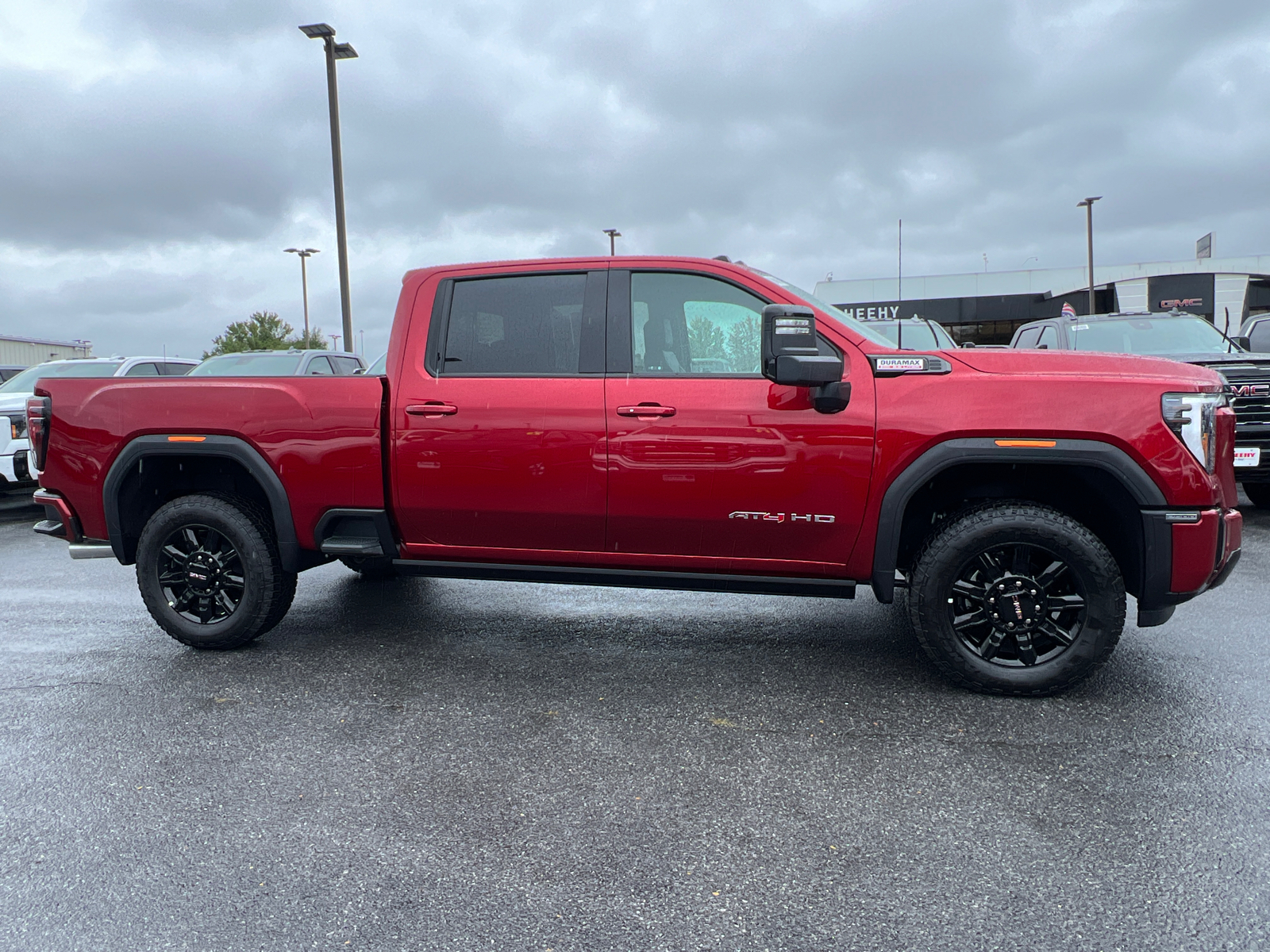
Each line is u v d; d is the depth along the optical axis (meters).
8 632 4.74
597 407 3.71
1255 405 7.38
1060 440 3.34
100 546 4.38
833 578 3.72
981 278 37.53
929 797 2.71
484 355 3.93
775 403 3.56
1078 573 3.39
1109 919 2.07
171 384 4.19
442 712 3.48
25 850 2.44
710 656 4.19
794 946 1.99
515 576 4.01
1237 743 3.07
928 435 3.42
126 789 2.81
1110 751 3.02
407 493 3.97
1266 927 2.04
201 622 4.27
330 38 16.05
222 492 4.37
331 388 3.99
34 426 4.34
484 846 2.45
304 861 2.38
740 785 2.81
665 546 3.80
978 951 1.96
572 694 3.67
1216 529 3.31
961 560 3.46
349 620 4.89
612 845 2.45
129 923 2.10
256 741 3.20
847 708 3.48
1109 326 9.22
